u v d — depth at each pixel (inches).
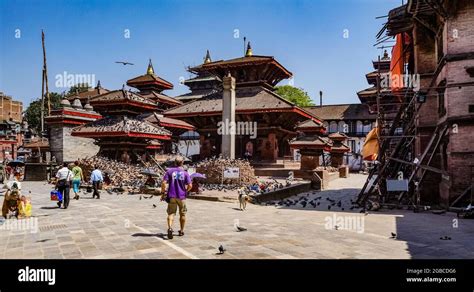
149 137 1093.1
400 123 1016.2
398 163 846.5
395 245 339.6
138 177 962.7
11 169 1307.8
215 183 898.1
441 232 408.8
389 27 866.1
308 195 871.7
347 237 372.5
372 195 799.1
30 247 312.7
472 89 615.8
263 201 705.0
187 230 394.9
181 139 2539.4
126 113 1133.1
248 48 1679.4
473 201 586.2
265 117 1389.0
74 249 305.4
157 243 328.2
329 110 2967.5
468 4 624.1
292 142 1274.6
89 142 1533.0
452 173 622.2
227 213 542.3
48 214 500.4
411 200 657.6
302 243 339.3
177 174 355.9
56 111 1480.1
